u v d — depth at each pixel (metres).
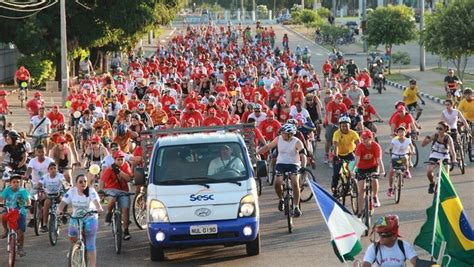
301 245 29.89
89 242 26.08
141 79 67.81
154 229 27.53
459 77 80.81
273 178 41.47
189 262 28.16
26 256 29.72
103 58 119.50
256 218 27.80
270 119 41.75
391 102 80.94
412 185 40.94
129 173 30.89
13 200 28.80
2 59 101.00
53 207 31.78
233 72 78.12
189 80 72.56
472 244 18.72
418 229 31.55
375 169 32.41
